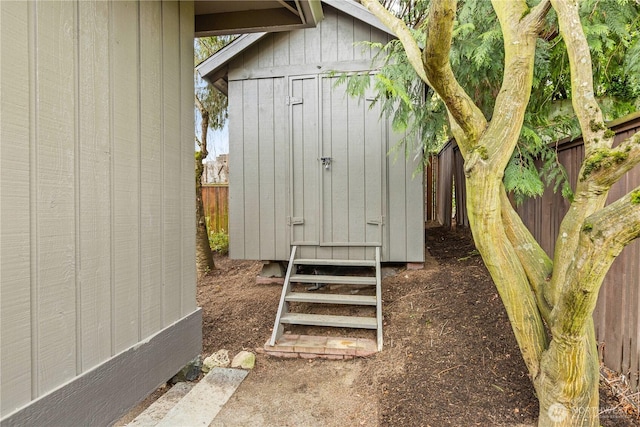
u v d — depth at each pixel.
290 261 3.88
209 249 5.76
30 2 1.33
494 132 1.72
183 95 2.40
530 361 1.76
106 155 1.71
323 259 4.09
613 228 1.25
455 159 6.36
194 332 2.52
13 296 1.28
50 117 1.42
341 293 3.99
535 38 1.73
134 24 1.91
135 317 1.92
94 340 1.63
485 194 1.70
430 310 3.16
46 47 1.40
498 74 2.90
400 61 3.08
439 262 4.27
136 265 1.92
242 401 2.32
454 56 2.66
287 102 4.24
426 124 3.26
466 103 1.71
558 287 1.66
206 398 2.34
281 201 4.29
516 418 1.90
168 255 2.23
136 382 1.90
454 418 1.95
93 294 1.63
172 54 2.27
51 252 1.42
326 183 4.19
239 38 4.16
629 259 1.96
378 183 4.09
